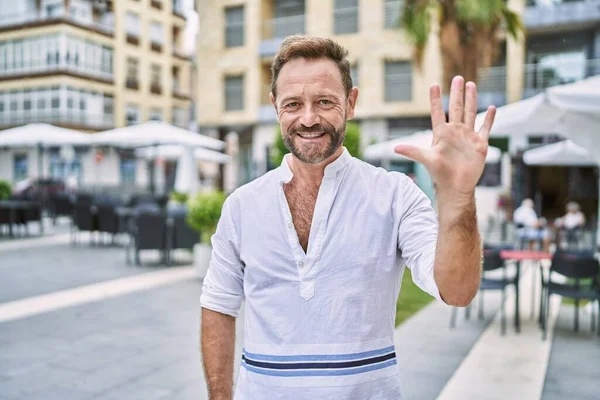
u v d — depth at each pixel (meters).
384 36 19.41
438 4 10.30
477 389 3.90
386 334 1.36
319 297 1.33
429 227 1.32
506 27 10.80
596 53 17.72
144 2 15.70
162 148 18.59
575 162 12.35
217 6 22.02
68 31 23.53
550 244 11.73
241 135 23.48
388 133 19.88
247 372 1.41
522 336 5.38
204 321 1.58
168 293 7.14
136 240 9.24
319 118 1.35
